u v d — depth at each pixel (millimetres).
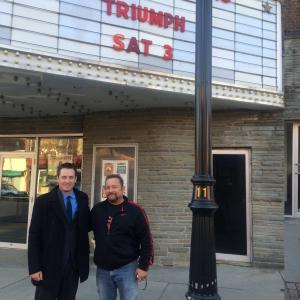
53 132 9211
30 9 5895
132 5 6633
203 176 3965
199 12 4133
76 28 6195
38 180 9320
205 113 4023
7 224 9391
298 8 9109
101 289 4059
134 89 6703
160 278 6895
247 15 7699
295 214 10062
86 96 7281
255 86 7629
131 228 4043
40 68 5832
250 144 8062
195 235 3912
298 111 8711
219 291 6270
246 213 8062
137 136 8180
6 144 9602
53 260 3904
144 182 8031
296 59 8773
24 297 5840
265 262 7762
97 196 8383
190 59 7051
